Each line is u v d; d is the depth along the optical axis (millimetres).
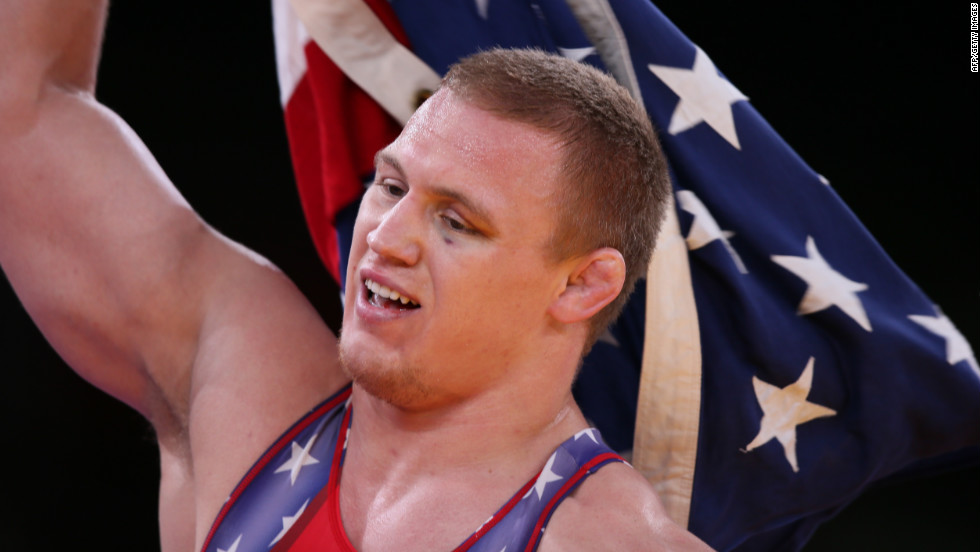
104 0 4691
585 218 3568
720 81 4820
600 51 4746
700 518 4840
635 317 4770
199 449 4086
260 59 9984
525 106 3486
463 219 3463
